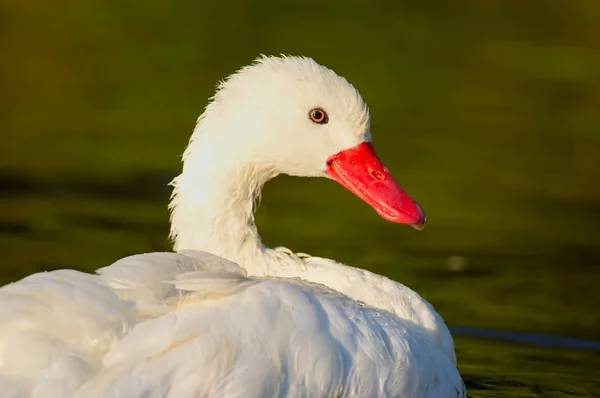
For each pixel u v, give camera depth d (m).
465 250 14.77
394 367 8.34
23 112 19.23
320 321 7.89
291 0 27.38
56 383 6.90
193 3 26.33
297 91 9.72
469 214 15.98
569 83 22.08
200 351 7.26
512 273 14.04
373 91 20.88
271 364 7.50
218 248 9.79
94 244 14.11
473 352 11.72
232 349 7.37
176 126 18.98
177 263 8.01
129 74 21.39
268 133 9.72
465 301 13.09
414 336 8.80
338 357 7.89
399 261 14.24
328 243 14.74
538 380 11.01
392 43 23.88
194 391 7.18
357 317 8.33
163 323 7.30
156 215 15.45
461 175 17.31
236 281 7.84
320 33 24.31
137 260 7.87
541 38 24.77
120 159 17.53
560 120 20.12
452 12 26.62
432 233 15.34
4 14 24.05
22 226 14.75
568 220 15.91
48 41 22.77
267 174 9.95
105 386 6.95
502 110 20.44
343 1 27.39
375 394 8.15
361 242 14.87
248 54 22.61
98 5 25.41
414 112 20.14
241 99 9.73
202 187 9.74
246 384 7.36
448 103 20.69
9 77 20.78
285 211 16.03
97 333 7.16
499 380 10.98
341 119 9.84
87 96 20.22
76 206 15.65
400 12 26.58
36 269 13.15
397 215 9.77
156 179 16.88
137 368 7.08
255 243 9.87
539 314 12.81
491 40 24.58
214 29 24.19
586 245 15.12
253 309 7.62
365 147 9.94
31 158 17.41
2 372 6.97
